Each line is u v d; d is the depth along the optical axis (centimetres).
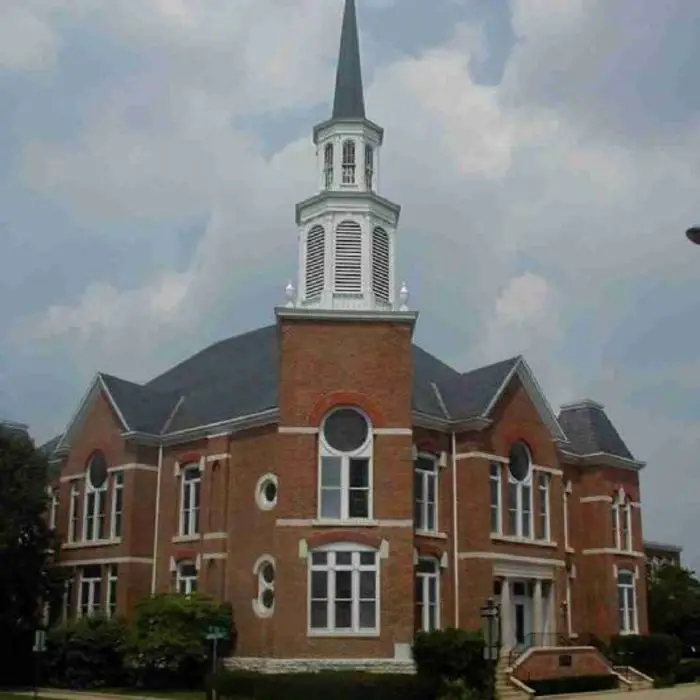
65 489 4925
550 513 4591
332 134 4328
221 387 4762
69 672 4172
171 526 4506
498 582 4247
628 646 4741
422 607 4050
